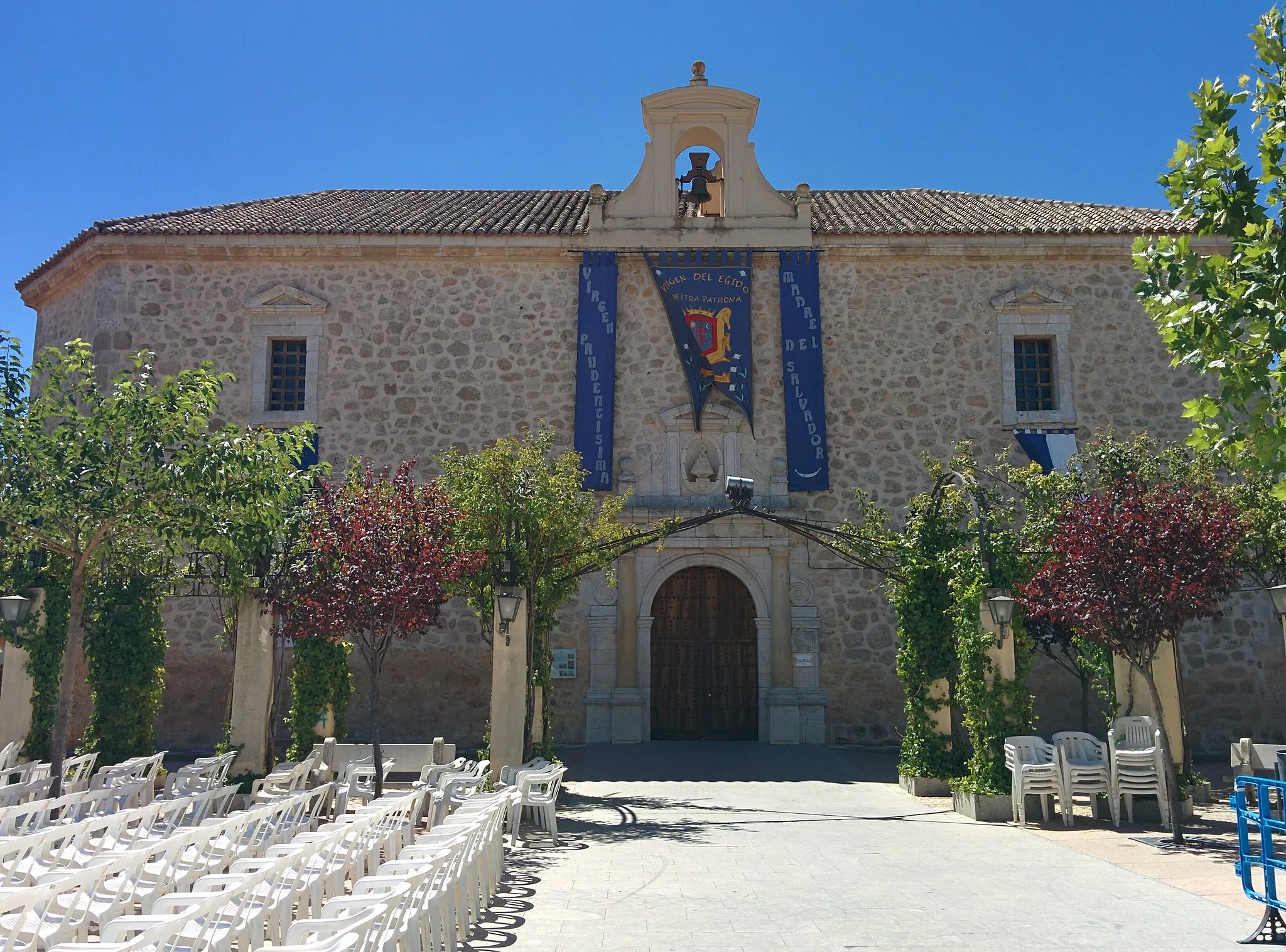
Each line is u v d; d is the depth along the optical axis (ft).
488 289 59.21
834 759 49.93
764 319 58.80
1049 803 35.32
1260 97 22.38
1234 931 20.52
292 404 58.59
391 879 16.38
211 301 58.90
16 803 30.37
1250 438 22.16
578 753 51.42
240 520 33.55
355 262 59.41
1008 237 58.59
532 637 41.16
